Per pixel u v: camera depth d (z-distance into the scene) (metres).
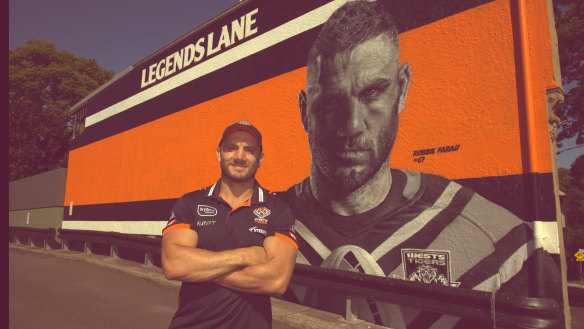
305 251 5.39
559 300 3.18
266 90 6.45
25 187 17.66
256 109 6.61
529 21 3.63
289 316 4.65
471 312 3.40
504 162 3.64
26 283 7.09
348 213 4.95
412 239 4.26
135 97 10.50
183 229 1.55
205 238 1.54
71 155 14.04
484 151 3.80
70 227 13.22
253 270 1.47
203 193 1.66
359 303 4.63
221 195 1.68
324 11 5.58
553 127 3.57
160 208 8.87
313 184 5.44
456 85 4.10
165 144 9.02
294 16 6.09
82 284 7.07
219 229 1.55
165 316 4.96
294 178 5.74
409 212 4.33
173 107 8.91
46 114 25.58
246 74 6.93
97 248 11.70
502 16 3.81
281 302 5.49
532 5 3.62
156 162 9.25
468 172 3.90
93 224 11.78
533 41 3.59
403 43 4.63
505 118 3.69
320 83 5.48
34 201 16.38
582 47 13.59
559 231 3.33
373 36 4.93
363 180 4.84
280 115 6.12
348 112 5.07
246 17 7.14
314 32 5.70
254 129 1.70
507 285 3.46
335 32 5.37
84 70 34.72
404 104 4.54
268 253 1.54
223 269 1.45
